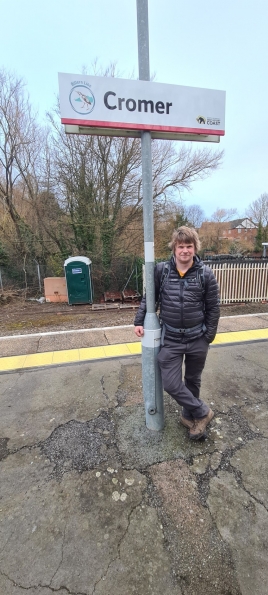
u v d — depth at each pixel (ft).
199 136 7.09
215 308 6.71
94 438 7.79
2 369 12.44
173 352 6.86
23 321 22.89
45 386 10.81
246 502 5.84
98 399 9.75
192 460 6.93
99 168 36.63
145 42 6.27
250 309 23.21
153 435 7.80
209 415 7.52
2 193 38.14
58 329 19.35
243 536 5.20
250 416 8.62
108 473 6.63
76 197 36.58
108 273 36.24
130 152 35.53
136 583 4.53
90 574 4.68
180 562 4.82
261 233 99.86
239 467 6.70
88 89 5.87
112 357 13.37
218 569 4.70
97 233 36.24
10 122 35.91
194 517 5.56
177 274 6.52
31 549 5.08
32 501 6.00
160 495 6.04
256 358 12.81
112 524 5.49
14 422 8.66
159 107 6.36
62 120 5.89
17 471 6.79
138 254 38.19
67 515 5.69
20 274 37.27
